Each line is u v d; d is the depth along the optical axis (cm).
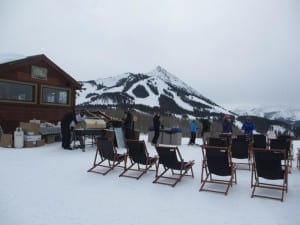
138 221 450
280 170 575
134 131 1288
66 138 1103
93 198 550
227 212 493
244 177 738
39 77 1369
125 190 604
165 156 664
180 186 641
